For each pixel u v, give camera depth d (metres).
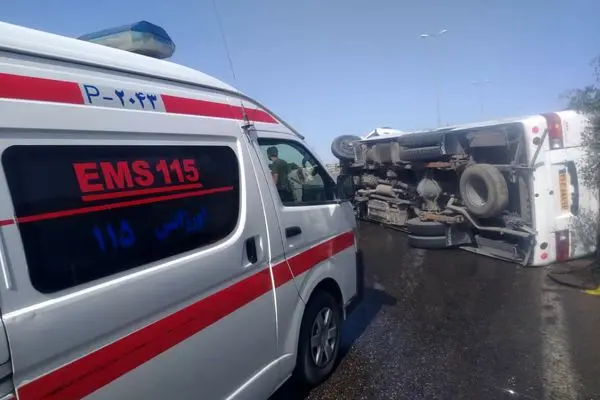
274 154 3.02
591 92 5.66
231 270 2.26
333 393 3.10
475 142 6.50
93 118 1.70
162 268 1.86
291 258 2.83
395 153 8.68
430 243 7.30
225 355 2.20
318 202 3.40
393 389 3.10
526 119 5.65
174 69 2.29
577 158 5.70
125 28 2.32
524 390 3.00
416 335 4.00
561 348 3.57
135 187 1.83
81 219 1.60
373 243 8.40
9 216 1.38
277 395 3.11
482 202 6.36
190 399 1.97
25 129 1.46
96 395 1.54
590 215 5.82
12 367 1.30
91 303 1.55
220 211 2.29
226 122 2.49
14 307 1.33
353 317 4.54
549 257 5.76
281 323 2.69
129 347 1.68
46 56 1.60
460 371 3.31
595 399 2.86
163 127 2.02
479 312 4.48
